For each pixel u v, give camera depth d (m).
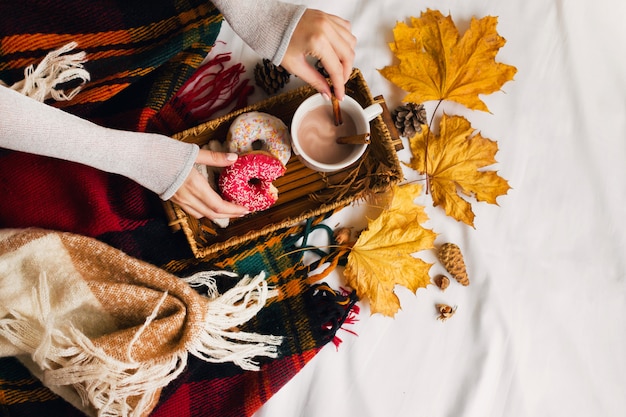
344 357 0.88
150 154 0.70
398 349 0.88
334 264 0.86
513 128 0.92
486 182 0.89
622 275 0.92
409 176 0.91
